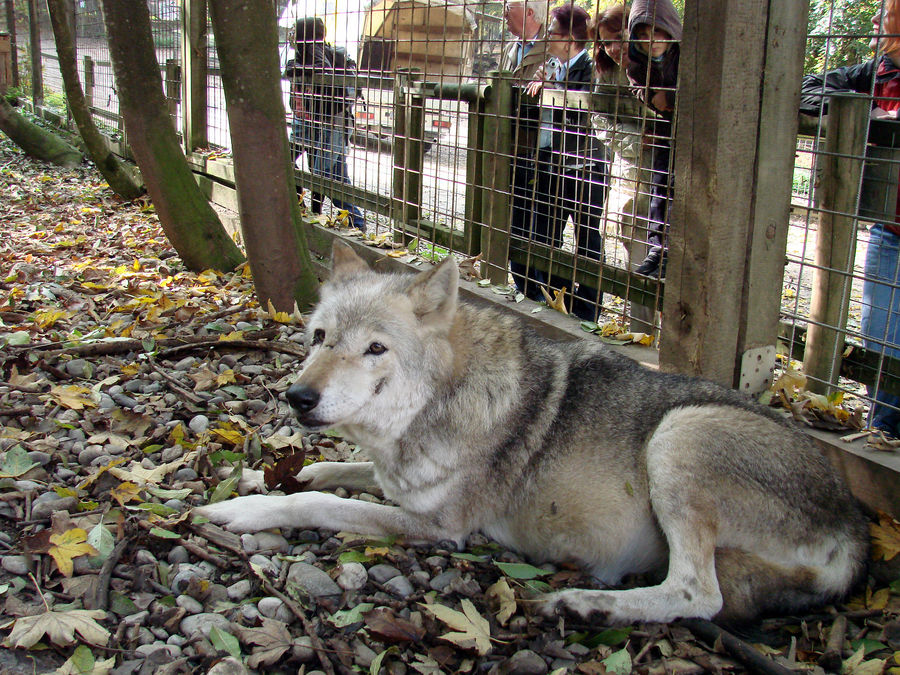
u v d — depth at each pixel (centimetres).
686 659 265
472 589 288
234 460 357
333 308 312
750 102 335
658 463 289
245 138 516
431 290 308
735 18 319
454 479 315
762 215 355
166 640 245
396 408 303
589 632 273
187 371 458
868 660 263
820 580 291
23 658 228
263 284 561
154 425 380
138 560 277
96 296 592
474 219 592
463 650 255
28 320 520
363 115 737
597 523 303
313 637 249
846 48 455
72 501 299
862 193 414
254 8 489
